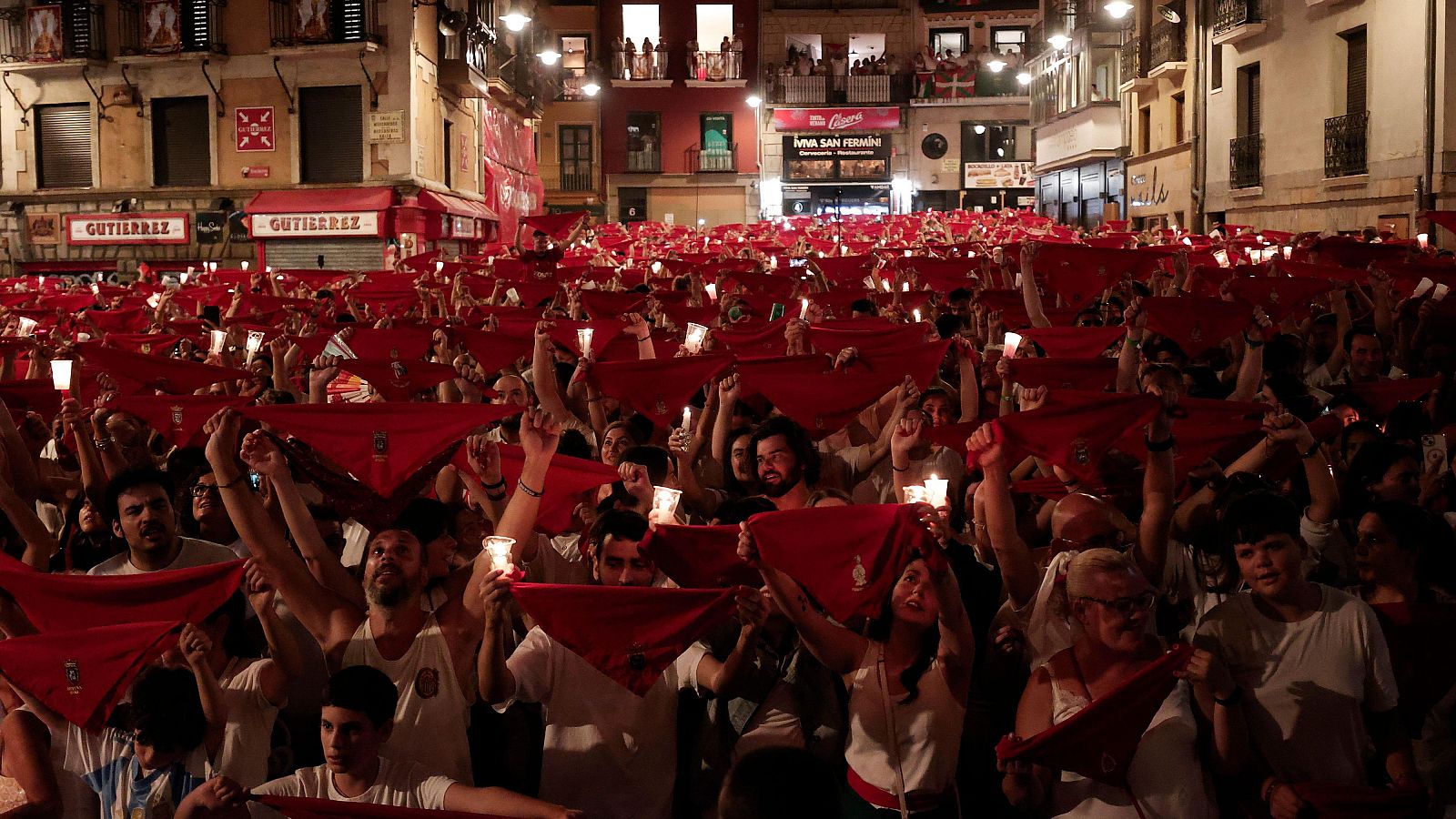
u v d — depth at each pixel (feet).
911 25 208.95
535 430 17.26
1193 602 17.56
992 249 70.85
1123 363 26.09
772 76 207.21
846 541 15.14
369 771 14.25
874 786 15.23
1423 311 36.14
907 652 15.39
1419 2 82.94
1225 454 21.80
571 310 45.57
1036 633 16.21
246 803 14.16
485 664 14.96
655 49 206.08
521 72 148.05
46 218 114.01
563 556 20.10
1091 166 157.69
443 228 114.32
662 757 16.03
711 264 66.74
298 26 107.45
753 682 16.10
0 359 33.35
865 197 208.64
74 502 24.30
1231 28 109.29
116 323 50.96
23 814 15.08
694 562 16.80
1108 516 17.47
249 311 52.95
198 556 19.34
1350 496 19.84
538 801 14.02
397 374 30.17
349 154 108.88
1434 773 15.46
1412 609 15.69
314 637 16.70
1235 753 13.70
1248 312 32.99
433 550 16.19
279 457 16.70
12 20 111.75
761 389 26.40
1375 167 88.48
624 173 208.64
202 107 111.04
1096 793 13.91
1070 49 160.76
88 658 14.80
